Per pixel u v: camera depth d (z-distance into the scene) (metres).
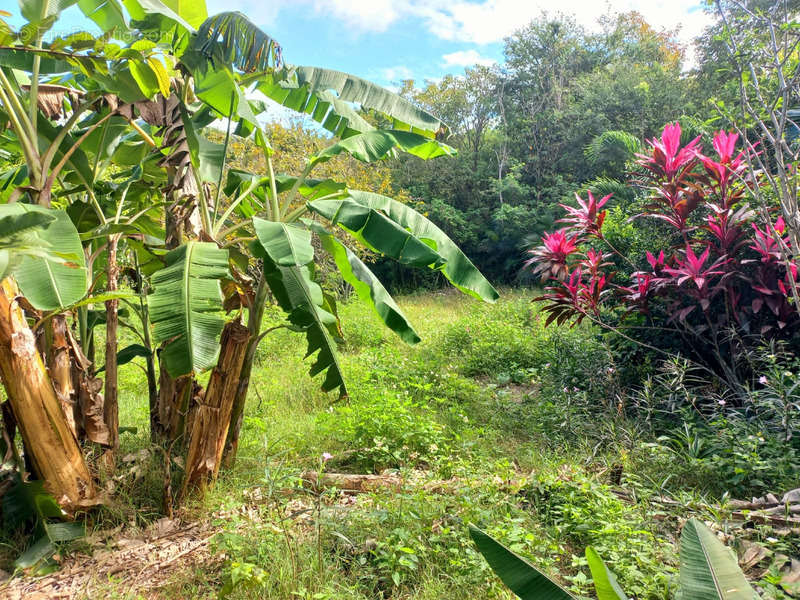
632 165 8.02
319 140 14.77
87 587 3.20
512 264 19.67
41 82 4.54
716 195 5.61
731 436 4.33
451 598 2.87
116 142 5.23
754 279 5.41
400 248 3.98
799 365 4.83
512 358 8.59
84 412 3.94
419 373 7.77
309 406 6.61
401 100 5.04
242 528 3.57
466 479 4.04
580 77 23.61
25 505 3.55
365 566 3.25
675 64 25.06
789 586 2.58
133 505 3.94
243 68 3.82
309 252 3.70
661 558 3.07
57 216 3.30
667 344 5.99
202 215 4.31
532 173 23.03
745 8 4.51
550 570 3.00
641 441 4.69
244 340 3.99
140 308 5.11
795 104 7.18
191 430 4.29
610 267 7.04
